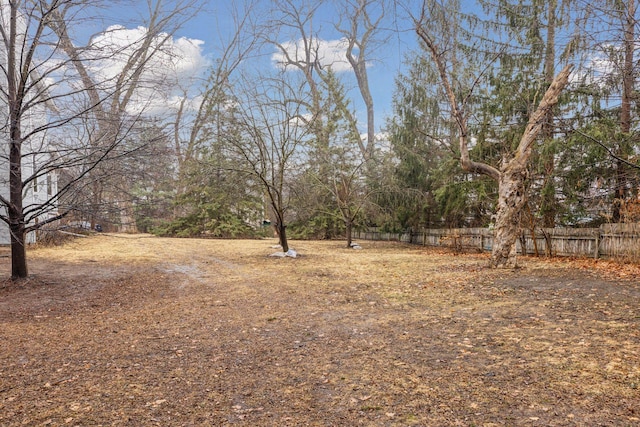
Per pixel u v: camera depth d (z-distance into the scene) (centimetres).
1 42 952
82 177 925
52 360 448
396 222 2333
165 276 1066
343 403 328
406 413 306
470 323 559
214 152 2005
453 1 1431
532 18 1491
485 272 1016
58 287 902
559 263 1158
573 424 278
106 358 453
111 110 920
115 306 731
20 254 949
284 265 1291
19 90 872
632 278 819
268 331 559
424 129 2097
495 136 1564
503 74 1532
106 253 1603
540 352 421
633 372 354
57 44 873
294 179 2061
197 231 2945
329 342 500
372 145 2256
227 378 389
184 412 319
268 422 300
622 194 1222
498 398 322
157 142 957
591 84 1241
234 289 884
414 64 2042
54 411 322
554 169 1333
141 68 918
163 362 438
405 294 792
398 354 443
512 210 1066
